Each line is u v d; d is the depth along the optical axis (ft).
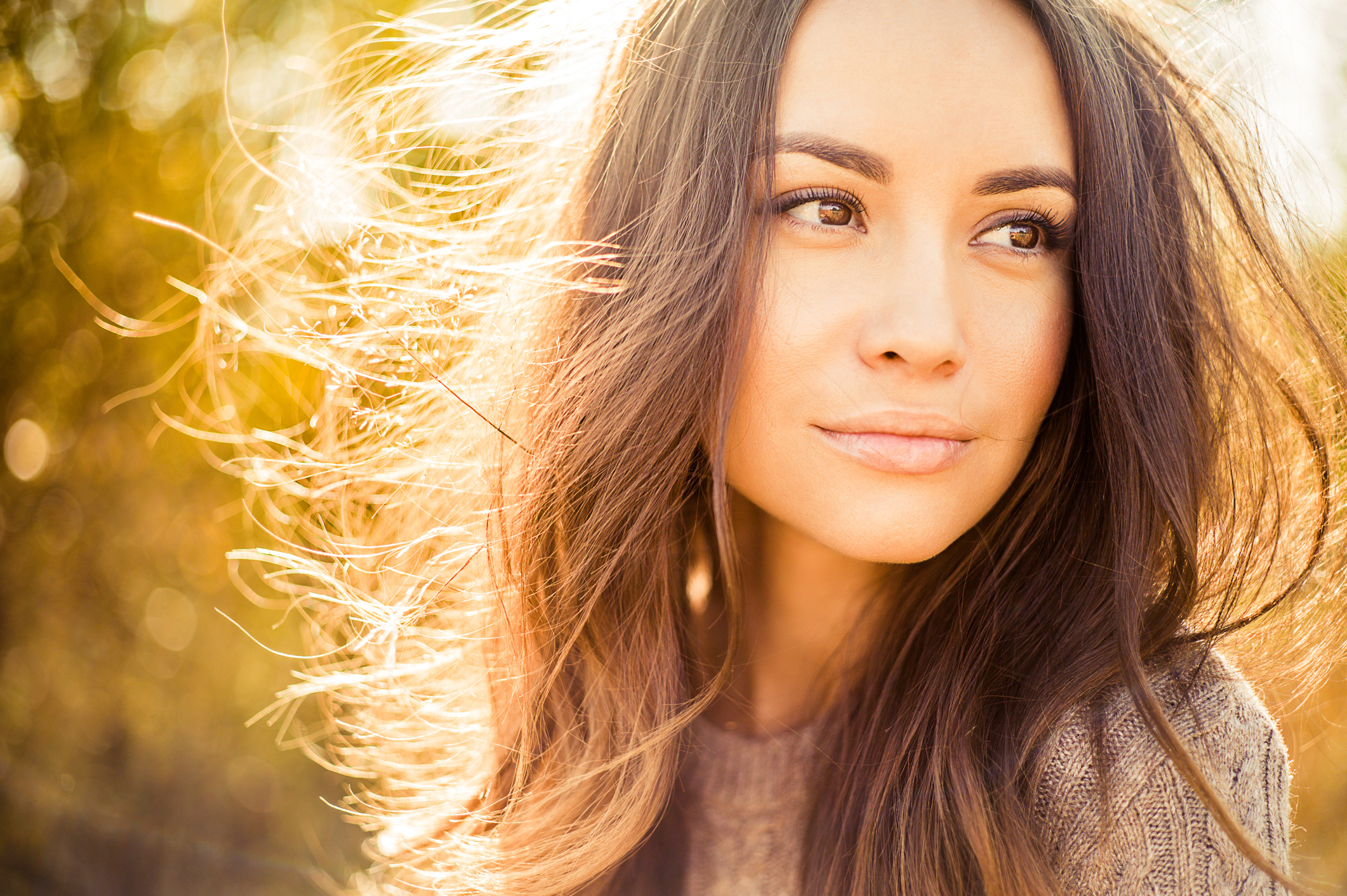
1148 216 2.20
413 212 2.80
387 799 2.77
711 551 2.52
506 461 2.46
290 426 3.70
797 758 2.38
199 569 4.46
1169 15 2.49
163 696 4.58
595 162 2.38
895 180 2.06
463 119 2.66
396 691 2.79
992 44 2.07
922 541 2.10
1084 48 2.13
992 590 2.29
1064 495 2.28
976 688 2.26
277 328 2.80
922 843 2.20
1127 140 2.17
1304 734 3.97
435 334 2.53
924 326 2.03
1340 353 2.43
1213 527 2.31
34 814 4.50
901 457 2.08
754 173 2.13
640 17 2.35
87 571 4.41
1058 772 2.15
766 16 2.15
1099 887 2.11
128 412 4.22
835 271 2.10
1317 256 2.52
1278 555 2.43
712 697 2.35
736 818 2.39
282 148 2.73
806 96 2.09
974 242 2.11
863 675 2.36
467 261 2.61
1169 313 2.23
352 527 2.91
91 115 4.12
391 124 2.72
